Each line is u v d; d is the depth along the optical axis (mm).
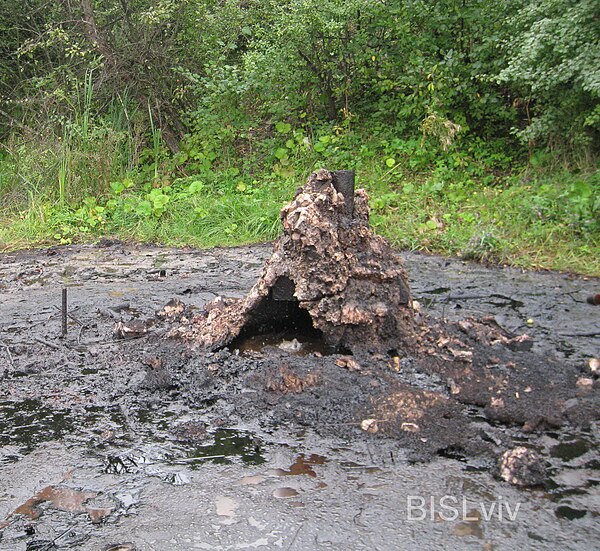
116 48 11398
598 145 9242
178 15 11344
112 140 10234
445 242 7867
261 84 10523
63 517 2969
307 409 3818
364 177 9852
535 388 4039
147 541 2793
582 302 5918
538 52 7801
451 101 10078
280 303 4648
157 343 4812
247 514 2941
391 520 2877
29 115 11805
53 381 4324
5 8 12250
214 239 8539
